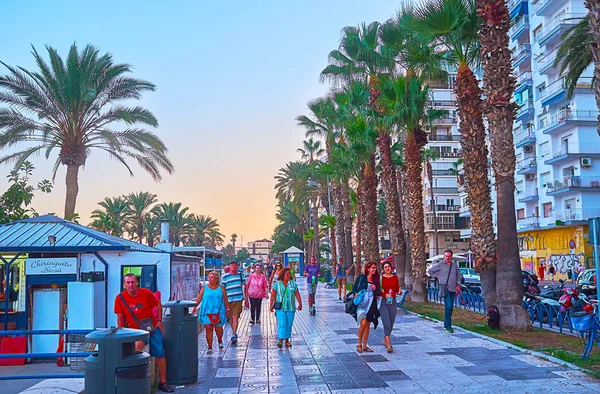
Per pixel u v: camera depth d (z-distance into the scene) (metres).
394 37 20.44
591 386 7.19
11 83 24.64
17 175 24.20
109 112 26.64
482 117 14.31
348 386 7.64
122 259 12.45
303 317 17.22
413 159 21.88
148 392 5.86
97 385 5.59
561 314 11.71
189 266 18.70
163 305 8.02
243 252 183.12
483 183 14.09
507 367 8.52
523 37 50.97
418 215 21.72
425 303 21.00
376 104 24.09
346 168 36.91
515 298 12.28
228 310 12.09
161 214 78.94
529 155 49.97
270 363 9.51
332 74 29.42
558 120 43.59
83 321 10.83
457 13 13.89
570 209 43.25
